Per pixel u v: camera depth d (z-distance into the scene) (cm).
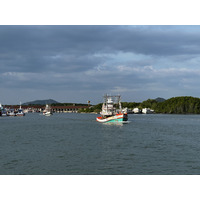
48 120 17650
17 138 6875
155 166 3606
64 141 6228
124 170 3397
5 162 3841
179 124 13025
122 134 7875
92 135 7606
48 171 3350
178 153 4578
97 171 3350
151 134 7881
